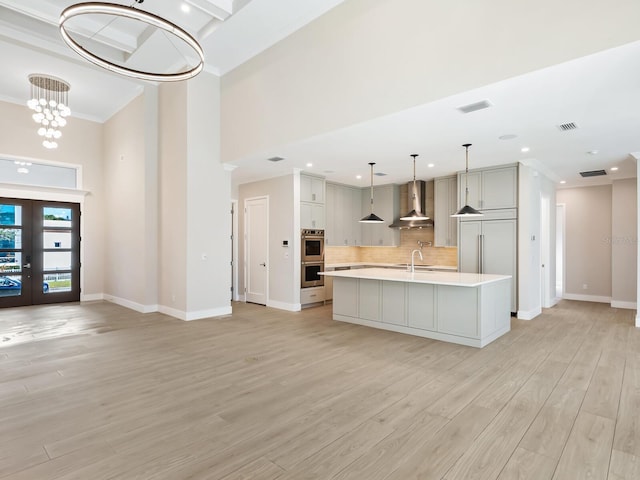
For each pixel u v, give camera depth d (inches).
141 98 260.4
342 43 166.2
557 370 140.8
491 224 248.1
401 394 119.0
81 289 310.5
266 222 289.9
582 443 90.0
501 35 121.3
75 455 84.8
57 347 172.4
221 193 247.3
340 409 108.3
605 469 79.6
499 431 95.7
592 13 105.7
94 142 319.0
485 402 113.1
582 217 313.1
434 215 296.4
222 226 248.4
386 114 150.6
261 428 97.3
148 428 97.3
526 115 149.8
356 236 346.9
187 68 230.4
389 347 171.5
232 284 320.2
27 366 146.0
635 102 136.2
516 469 79.6
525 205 233.1
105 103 287.9
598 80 119.6
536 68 114.7
